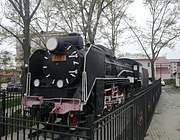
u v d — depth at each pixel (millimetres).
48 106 6832
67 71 7359
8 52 19469
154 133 8562
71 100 6758
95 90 7781
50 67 7645
